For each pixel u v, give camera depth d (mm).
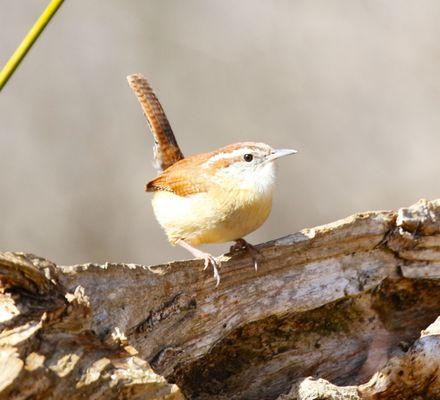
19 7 15750
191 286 6016
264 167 7012
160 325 5852
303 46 16047
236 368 6359
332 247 6551
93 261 14883
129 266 5605
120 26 15961
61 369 4742
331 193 15289
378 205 15117
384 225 6637
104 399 4859
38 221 14859
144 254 14992
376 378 6105
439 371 6113
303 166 15453
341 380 6500
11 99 15453
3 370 4551
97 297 5391
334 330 6637
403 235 6645
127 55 15844
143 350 5746
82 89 15672
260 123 15578
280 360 6461
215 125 15602
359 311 6715
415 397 6191
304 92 15812
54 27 15836
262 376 6391
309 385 5895
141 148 15508
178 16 16094
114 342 5035
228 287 6219
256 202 6957
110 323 5430
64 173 15195
